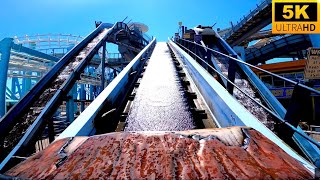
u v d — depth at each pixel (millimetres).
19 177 1179
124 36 32594
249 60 36031
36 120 6023
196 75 7238
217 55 13156
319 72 4215
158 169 1186
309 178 1080
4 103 16016
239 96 6984
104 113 3943
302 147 4406
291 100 2830
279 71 20516
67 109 25391
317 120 16438
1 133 5535
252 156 1300
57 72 9195
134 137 1602
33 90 7312
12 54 21531
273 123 5164
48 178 1148
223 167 1176
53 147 1584
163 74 9555
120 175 1146
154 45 24688
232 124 3053
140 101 5727
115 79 6195
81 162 1301
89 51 12430
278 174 1103
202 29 17328
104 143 1538
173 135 1612
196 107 5223
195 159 1272
